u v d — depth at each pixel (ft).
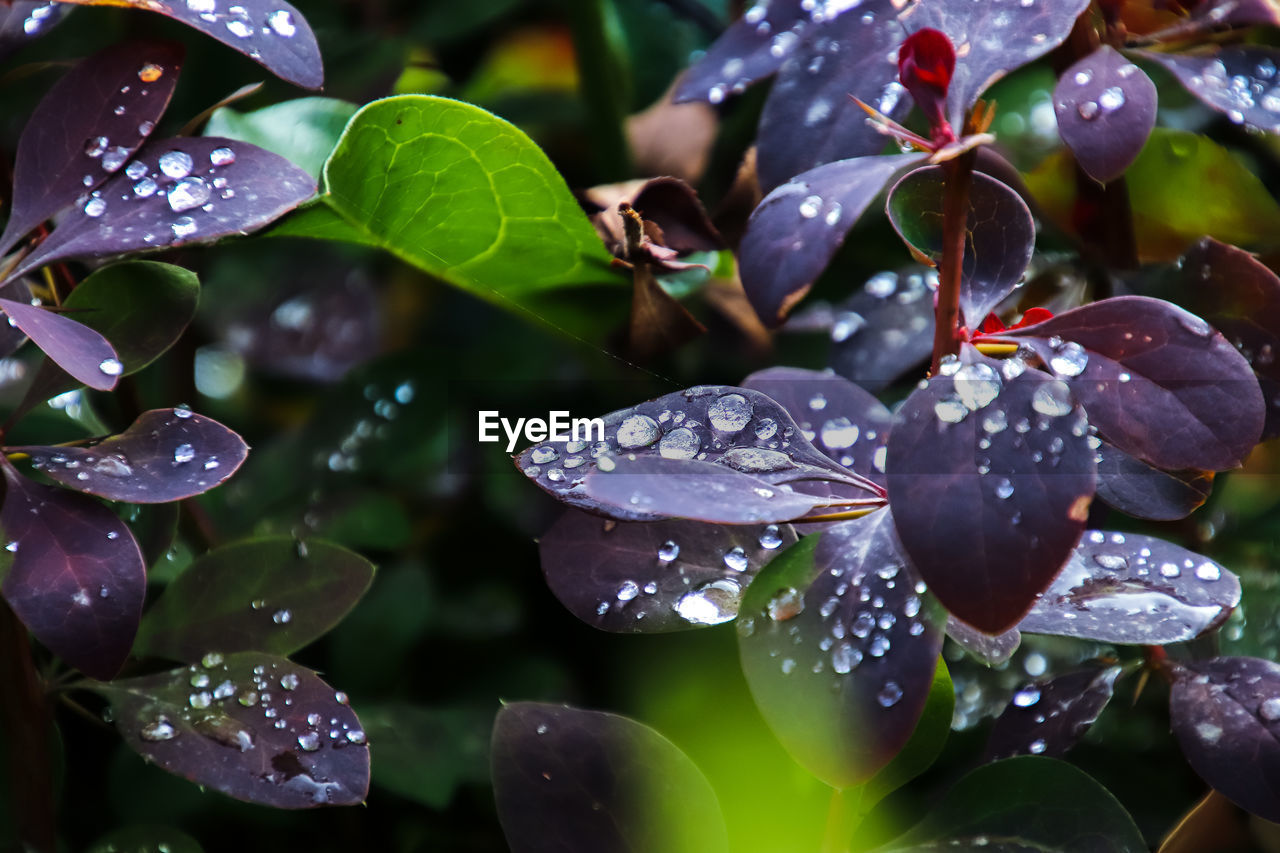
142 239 1.04
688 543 1.07
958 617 0.96
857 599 0.99
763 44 1.13
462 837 1.22
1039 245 1.21
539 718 1.07
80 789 1.22
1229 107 1.08
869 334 1.19
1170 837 1.10
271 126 1.21
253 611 1.11
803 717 0.98
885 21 1.09
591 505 1.01
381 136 1.13
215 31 1.05
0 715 1.09
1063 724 1.09
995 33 1.05
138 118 1.07
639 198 1.20
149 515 1.15
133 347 1.08
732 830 1.11
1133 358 1.02
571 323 1.24
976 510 0.97
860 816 1.07
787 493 1.00
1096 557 1.06
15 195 1.06
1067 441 0.98
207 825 1.21
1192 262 1.10
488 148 1.14
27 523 1.03
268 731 1.07
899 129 1.01
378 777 1.18
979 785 1.05
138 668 1.14
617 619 1.06
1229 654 1.16
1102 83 1.08
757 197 1.23
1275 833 1.09
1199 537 1.19
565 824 1.05
